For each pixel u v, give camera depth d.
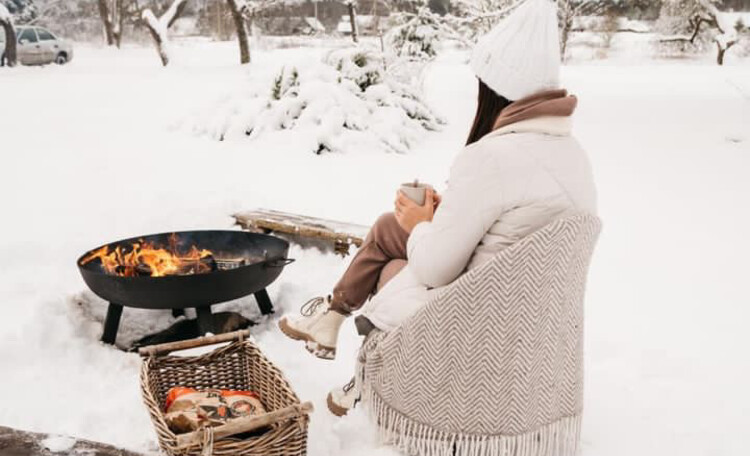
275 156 6.91
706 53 26.78
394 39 10.73
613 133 8.71
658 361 2.77
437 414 1.93
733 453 2.18
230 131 7.75
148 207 4.62
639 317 3.22
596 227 1.84
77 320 3.08
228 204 4.49
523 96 1.80
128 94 11.98
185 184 5.61
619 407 2.43
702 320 3.20
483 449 1.92
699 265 3.95
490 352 1.84
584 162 1.87
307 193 5.45
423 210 2.02
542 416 1.95
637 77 17.67
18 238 4.03
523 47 1.77
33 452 1.80
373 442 2.18
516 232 1.81
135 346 2.97
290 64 8.23
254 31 29.59
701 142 8.08
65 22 30.62
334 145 7.16
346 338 2.96
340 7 33.12
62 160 6.52
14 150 7.00
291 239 4.13
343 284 2.21
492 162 1.76
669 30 26.97
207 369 2.33
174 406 2.06
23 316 2.96
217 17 31.31
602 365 2.75
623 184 5.98
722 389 2.57
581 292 1.94
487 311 1.80
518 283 1.77
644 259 4.05
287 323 2.32
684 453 2.18
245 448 1.80
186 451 1.76
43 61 19.28
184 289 2.67
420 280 1.98
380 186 5.75
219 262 3.11
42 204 4.88
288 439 1.88
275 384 2.12
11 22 18.03
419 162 6.80
